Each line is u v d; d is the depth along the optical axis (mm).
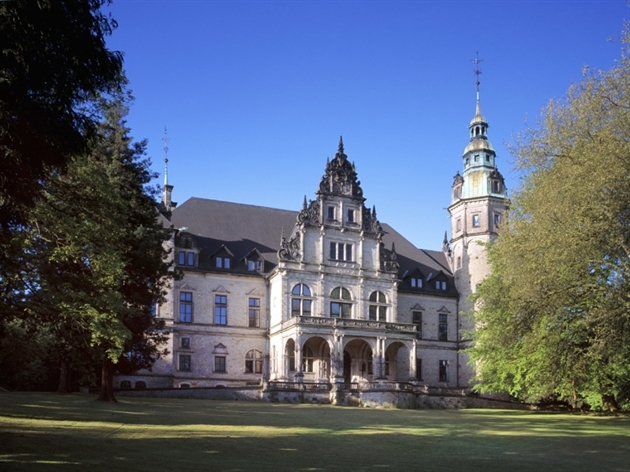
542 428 36094
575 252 31516
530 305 35969
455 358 87000
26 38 18141
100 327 31391
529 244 34438
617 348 35531
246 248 79000
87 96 22203
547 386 43750
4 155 19516
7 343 48156
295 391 61188
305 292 74875
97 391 60031
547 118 36594
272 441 24500
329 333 70625
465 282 87562
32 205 22828
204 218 80125
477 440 28562
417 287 87125
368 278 77875
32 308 30984
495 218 87188
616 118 32281
